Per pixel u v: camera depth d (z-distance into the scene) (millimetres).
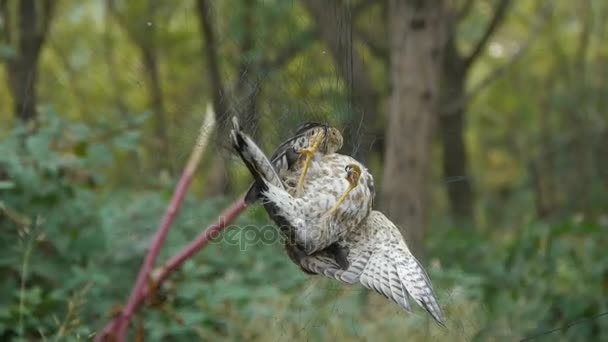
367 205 5609
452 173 26547
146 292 7590
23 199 8719
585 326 9633
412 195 15242
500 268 10367
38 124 10477
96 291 8641
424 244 14320
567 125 30531
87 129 9492
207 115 6164
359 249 5730
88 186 9969
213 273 9852
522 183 29359
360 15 13922
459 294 9477
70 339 7840
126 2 24031
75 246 8852
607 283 10180
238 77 6047
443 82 26047
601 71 31531
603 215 21422
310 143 5637
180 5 18469
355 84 6129
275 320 8820
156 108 10273
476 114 35031
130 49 25422
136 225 9969
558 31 32719
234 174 6258
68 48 27641
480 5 32219
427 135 15461
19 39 19844
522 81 33719
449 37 25141
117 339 7547
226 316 9453
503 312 9648
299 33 6598
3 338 8281
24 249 8547
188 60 15375
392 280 5652
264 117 5910
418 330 8492
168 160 10398
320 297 8977
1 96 24766
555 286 10180
